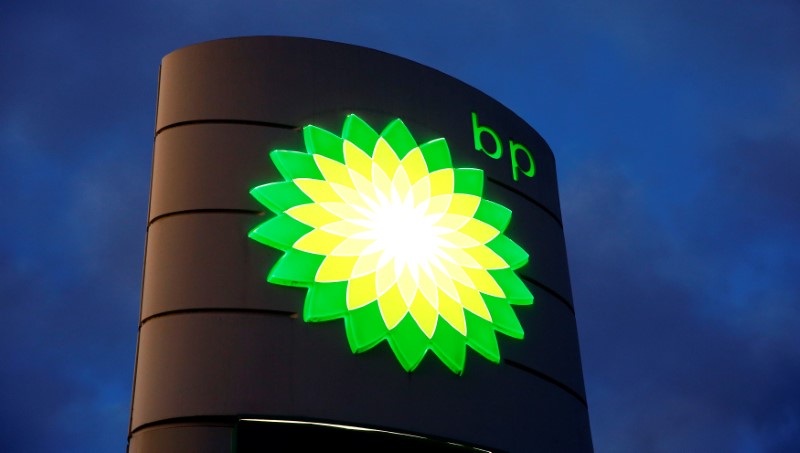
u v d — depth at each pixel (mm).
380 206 36312
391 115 38500
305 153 35688
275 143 35562
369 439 32281
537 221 41844
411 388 33688
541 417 37188
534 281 40188
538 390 37688
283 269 33219
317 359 32438
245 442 30359
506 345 37375
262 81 36688
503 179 41062
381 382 33219
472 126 41156
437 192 38094
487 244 38469
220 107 35750
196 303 32156
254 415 30797
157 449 30047
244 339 31875
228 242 33312
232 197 34062
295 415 31234
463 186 39000
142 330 32469
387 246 35688
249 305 32438
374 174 36812
